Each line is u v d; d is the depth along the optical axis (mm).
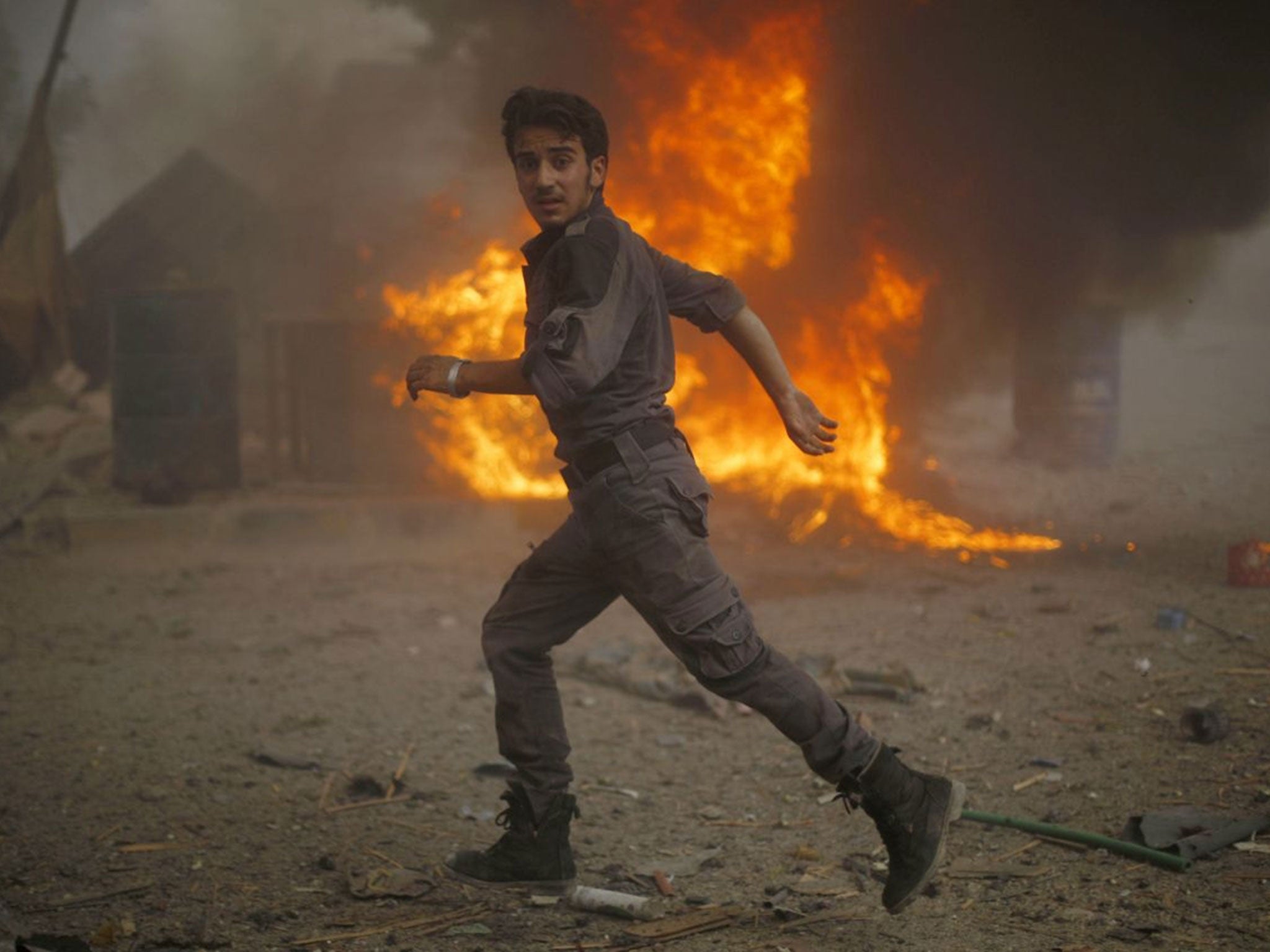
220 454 10180
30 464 11430
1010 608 6688
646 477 2928
